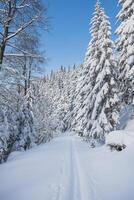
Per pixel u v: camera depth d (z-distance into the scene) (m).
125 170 11.94
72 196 8.91
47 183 10.62
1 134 13.12
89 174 12.84
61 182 10.90
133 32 20.95
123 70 24.52
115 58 27.05
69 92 89.19
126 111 29.52
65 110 86.50
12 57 8.57
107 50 27.25
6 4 7.79
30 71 8.97
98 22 32.19
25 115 27.06
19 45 8.53
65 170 13.82
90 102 29.42
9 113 14.10
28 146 27.23
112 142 17.30
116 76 26.84
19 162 16.19
